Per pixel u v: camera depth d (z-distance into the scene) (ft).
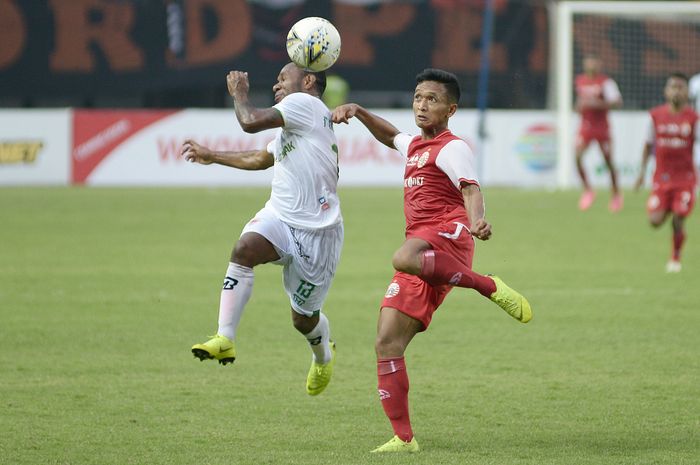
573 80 379.76
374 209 268.41
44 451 76.02
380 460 73.51
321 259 86.17
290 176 84.99
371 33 360.28
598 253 197.36
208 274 169.99
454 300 151.84
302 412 89.40
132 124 332.19
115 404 91.30
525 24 364.79
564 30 334.44
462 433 82.48
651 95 382.83
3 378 101.09
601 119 270.05
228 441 79.56
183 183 336.49
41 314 135.33
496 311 142.10
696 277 169.78
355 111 84.74
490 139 339.16
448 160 77.20
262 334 125.59
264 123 81.76
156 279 164.66
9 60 348.59
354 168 337.11
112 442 78.84
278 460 73.72
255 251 83.41
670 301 148.15
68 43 349.61
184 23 351.67
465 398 94.58
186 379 101.71
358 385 100.12
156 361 109.70
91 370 104.99
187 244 205.57
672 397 94.73
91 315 135.03
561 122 335.88
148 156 333.83
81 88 351.67
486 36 327.47
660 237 222.28
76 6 348.38
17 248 197.16
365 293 155.12
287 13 353.92
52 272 170.50
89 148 330.34
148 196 297.74
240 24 353.10
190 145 91.71
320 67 87.15
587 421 86.22
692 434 81.76
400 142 82.94
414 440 77.41
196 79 353.72
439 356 113.39
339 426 84.74
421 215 79.20
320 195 85.46
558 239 216.74
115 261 182.70
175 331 125.70
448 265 74.64
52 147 329.11
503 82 365.61
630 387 98.84
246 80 82.69
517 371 106.01
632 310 141.18
